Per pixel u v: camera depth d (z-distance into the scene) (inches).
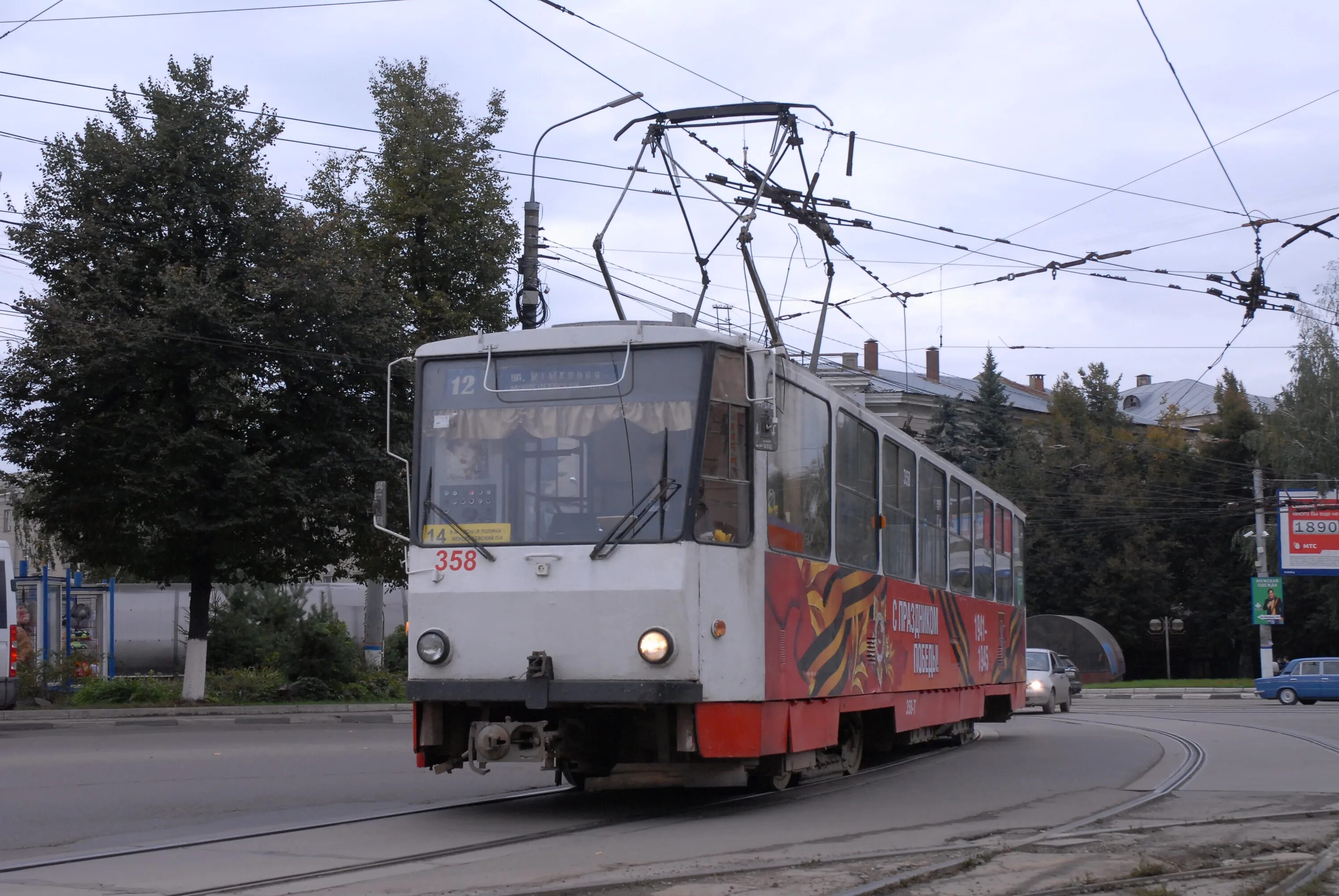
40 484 948.0
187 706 960.3
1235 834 373.7
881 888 283.1
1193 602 2213.3
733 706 381.7
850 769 516.1
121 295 916.6
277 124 1001.5
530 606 379.2
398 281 1159.0
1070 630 1929.1
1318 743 743.1
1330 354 1824.6
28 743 681.0
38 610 1097.4
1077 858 330.6
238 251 966.4
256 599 1242.0
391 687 1133.1
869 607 503.8
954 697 650.2
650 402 384.2
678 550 371.6
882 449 532.4
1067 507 2158.0
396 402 1014.4
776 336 546.9
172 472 895.1
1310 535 1795.0
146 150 952.3
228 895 275.4
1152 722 980.6
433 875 296.4
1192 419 2906.0
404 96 1183.6
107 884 288.5
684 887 282.5
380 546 1032.8
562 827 376.5
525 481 388.8
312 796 461.7
